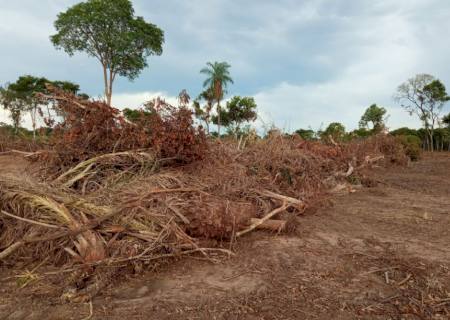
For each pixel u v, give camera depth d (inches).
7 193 141.0
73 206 136.1
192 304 101.1
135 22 1063.0
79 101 204.8
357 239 165.9
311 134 491.5
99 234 128.6
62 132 208.7
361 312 97.7
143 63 1154.7
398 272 125.2
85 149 198.5
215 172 208.2
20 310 96.4
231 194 190.2
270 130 339.9
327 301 103.9
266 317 94.5
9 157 345.4
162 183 174.6
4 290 108.0
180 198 160.2
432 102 1550.2
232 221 148.5
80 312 95.6
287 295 107.3
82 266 114.0
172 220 141.4
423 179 419.5
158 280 117.4
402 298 106.0
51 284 111.0
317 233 175.0
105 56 1096.2
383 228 188.1
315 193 242.1
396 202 265.0
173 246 131.4
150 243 129.6
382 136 611.8
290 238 164.2
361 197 286.0
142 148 202.1
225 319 93.3
